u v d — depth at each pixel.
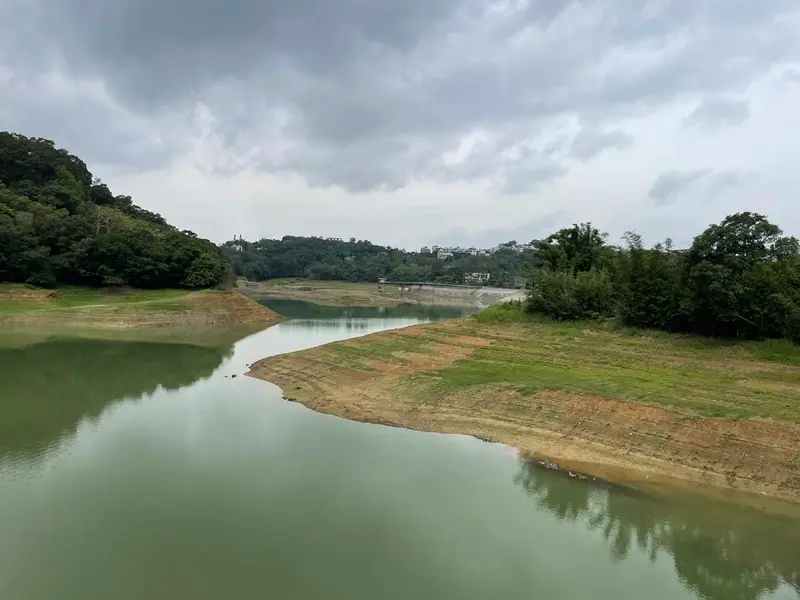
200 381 37.38
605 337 37.59
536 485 20.45
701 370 29.31
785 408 22.95
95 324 64.75
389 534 16.67
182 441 24.59
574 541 16.56
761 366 28.83
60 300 77.00
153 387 35.09
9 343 51.00
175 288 93.00
